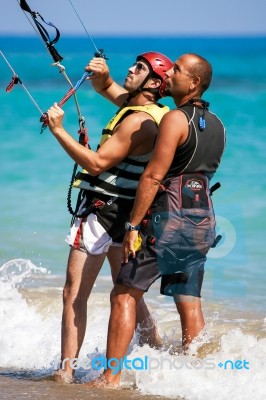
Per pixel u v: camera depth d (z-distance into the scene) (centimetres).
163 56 1753
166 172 1565
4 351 1870
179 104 1655
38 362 1820
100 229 1691
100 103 7744
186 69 1625
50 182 4294
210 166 1623
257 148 5228
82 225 1695
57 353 1856
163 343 1845
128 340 1606
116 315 1606
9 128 6525
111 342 1606
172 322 2053
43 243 3042
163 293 1680
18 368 1777
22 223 3375
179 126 1560
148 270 1599
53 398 1523
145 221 1595
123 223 1698
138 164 1695
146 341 1822
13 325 2014
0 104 8494
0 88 10938
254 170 4416
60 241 3084
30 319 2059
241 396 1515
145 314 1825
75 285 1689
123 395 1545
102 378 1612
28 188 4147
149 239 1592
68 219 3466
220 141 1638
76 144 1636
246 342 1736
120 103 1908
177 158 1584
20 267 2650
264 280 2425
